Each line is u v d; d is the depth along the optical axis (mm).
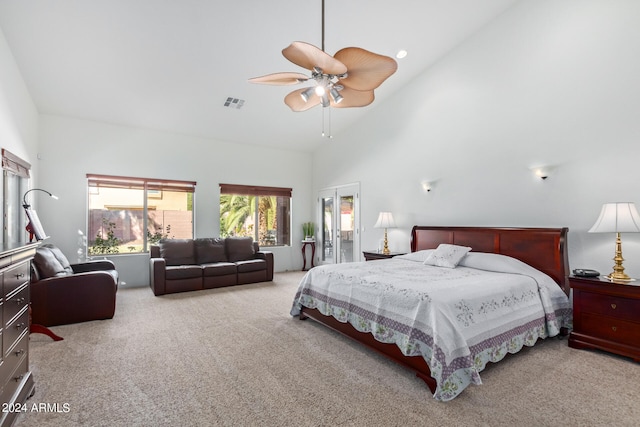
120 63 3975
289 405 1974
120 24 3398
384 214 5176
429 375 2189
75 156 5094
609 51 3148
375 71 2469
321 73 2479
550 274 3402
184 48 3848
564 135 3455
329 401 2018
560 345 2955
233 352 2770
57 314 3449
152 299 4602
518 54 3846
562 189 3467
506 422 1805
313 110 5695
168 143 5891
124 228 5516
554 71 3543
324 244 7211
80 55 3773
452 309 2277
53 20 3264
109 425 1783
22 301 1990
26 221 4215
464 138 4418
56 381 2258
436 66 4789
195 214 6125
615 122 3104
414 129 5125
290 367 2488
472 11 3914
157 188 5777
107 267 4723
